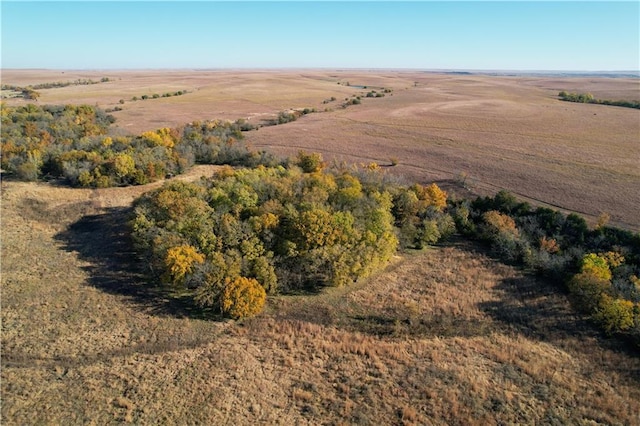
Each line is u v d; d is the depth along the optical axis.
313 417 29.73
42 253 49.59
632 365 36.34
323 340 37.81
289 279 44.84
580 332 40.53
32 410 28.95
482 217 60.00
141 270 47.22
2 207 59.66
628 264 48.59
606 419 30.66
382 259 48.19
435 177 77.56
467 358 36.34
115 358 34.16
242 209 51.31
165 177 75.50
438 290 46.50
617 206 63.41
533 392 32.84
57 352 34.44
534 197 67.62
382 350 36.78
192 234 47.16
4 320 37.81
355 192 56.03
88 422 28.30
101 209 62.22
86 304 40.81
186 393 31.02
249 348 36.28
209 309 41.34
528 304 44.56
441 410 30.70
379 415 30.09
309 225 46.44
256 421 29.14
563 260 49.34
